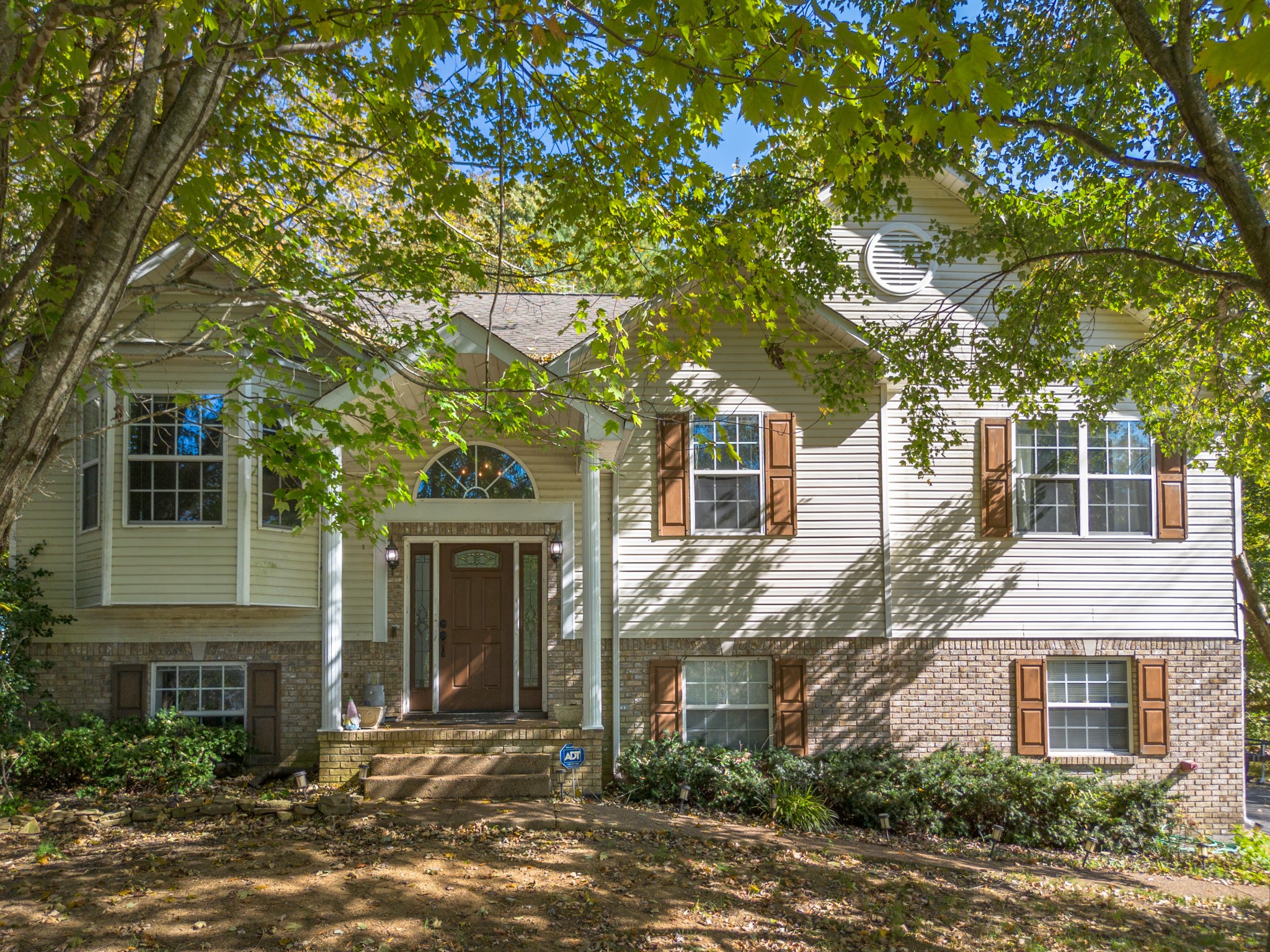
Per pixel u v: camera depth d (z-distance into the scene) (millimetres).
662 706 13328
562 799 11078
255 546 12188
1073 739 13812
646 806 11758
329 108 9883
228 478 12109
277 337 8859
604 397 8430
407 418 8234
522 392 8047
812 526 13711
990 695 13648
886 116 9328
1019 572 13820
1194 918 9539
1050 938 8305
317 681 13078
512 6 5164
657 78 5594
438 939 6887
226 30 5863
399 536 13422
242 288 8242
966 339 14039
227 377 12070
